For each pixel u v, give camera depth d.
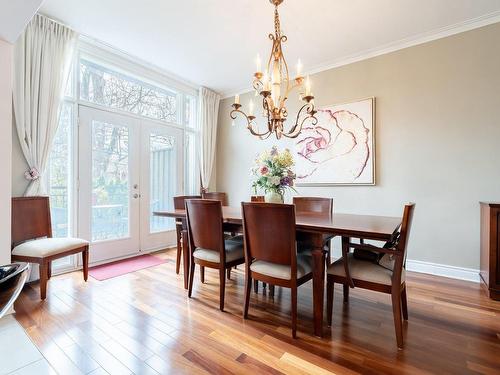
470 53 2.67
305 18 2.55
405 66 3.02
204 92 4.40
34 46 2.50
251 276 1.88
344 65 3.41
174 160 4.11
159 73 3.81
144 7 2.43
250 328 1.77
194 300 2.19
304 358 1.46
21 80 2.42
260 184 2.36
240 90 4.52
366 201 3.26
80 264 2.97
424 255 2.91
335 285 2.55
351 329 1.75
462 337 1.65
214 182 4.76
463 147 2.71
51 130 2.62
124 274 2.80
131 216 3.52
